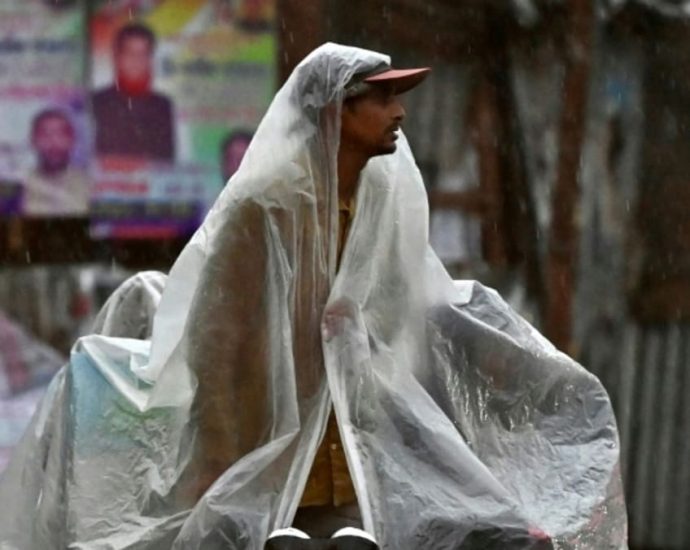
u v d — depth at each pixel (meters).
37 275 29.14
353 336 9.45
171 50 29.38
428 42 33.38
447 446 9.27
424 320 9.95
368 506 9.11
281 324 9.34
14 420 28.62
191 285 9.74
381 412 9.41
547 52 33.47
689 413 35.44
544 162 33.78
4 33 28.89
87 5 29.11
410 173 9.99
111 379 9.93
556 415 9.98
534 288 33.62
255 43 29.48
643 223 35.66
